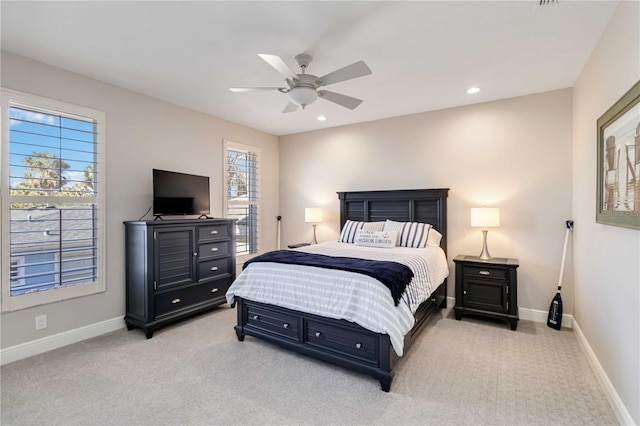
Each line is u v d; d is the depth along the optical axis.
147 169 3.64
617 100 2.02
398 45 2.54
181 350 2.88
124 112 3.42
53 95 2.88
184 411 2.01
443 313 3.91
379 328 2.23
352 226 4.48
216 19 2.19
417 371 2.49
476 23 2.24
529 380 2.35
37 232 2.79
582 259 3.00
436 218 4.18
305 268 2.71
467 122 4.03
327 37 2.43
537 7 2.05
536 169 3.63
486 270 3.53
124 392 2.21
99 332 3.20
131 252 3.34
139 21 2.21
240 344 3.01
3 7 2.03
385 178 4.63
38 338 2.79
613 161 2.04
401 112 4.32
